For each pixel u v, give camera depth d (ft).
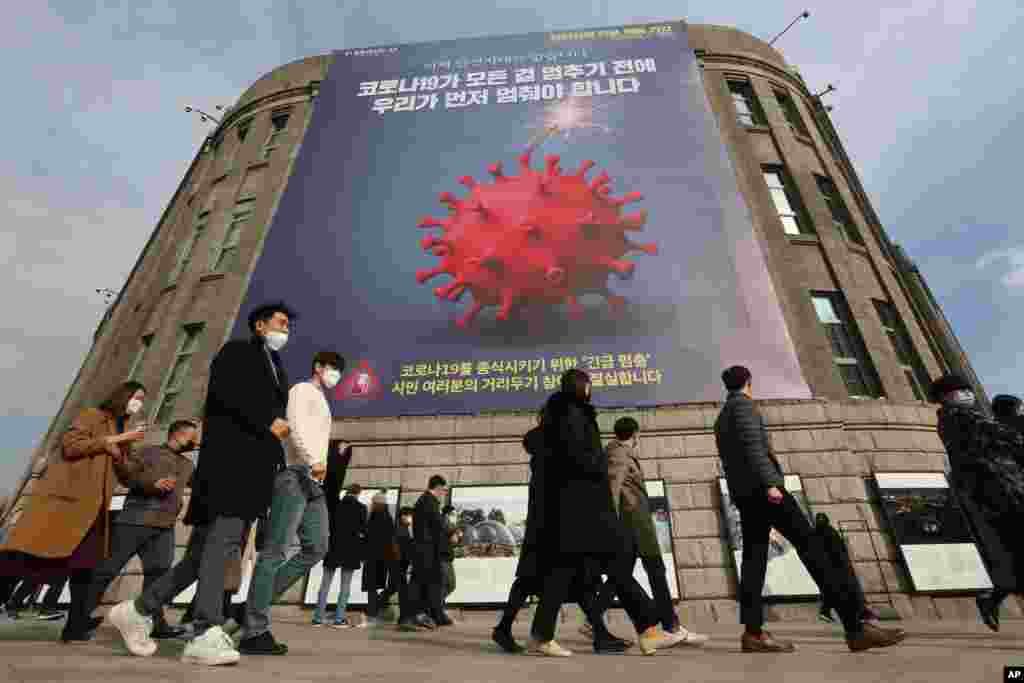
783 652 11.07
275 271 37.29
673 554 28.60
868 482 30.91
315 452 11.02
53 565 11.60
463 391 32.63
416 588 20.83
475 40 48.65
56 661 8.24
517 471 30.94
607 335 33.42
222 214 46.21
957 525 29.07
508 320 34.37
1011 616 26.99
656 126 41.32
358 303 35.63
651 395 31.63
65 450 12.22
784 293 37.68
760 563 11.55
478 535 29.19
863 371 36.91
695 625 24.50
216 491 9.15
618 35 47.88
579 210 37.70
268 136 50.98
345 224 38.75
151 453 15.03
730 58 50.49
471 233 37.47
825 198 46.21
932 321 43.16
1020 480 10.84
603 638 12.34
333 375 12.30
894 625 23.53
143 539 14.15
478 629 20.86
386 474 31.37
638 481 14.99
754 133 46.55
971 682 6.86
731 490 11.89
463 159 40.96
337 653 11.07
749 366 32.19
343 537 23.75
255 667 8.39
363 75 47.21
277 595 10.98
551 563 11.39
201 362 37.47
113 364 44.42
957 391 12.30
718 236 36.42
